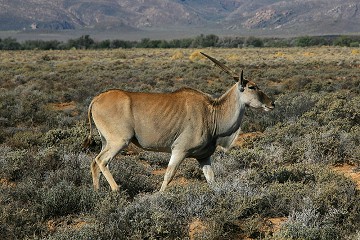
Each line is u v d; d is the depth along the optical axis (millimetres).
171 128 27781
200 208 24422
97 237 21297
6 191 28219
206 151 28984
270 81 124750
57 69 160500
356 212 24250
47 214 25781
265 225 23828
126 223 22656
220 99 28953
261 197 24969
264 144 44125
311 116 54594
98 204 25047
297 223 22094
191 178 35406
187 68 157500
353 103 57281
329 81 116875
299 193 26203
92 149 43281
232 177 31000
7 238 22297
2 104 70250
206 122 28219
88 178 31656
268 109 29344
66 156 35938
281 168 31625
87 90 93062
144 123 27969
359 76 129375
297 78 112188
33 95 84875
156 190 30875
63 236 21234
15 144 44469
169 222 22219
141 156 42844
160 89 99250
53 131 45500
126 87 104500
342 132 43188
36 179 31656
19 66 172625
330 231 21828
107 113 28406
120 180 30828
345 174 34406
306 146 39594
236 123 29234
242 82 28672
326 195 25562
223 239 22453
